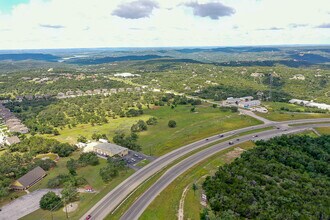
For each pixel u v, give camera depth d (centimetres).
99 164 12700
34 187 10950
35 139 15612
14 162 12862
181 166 11912
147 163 12500
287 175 10100
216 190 9175
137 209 8794
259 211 7950
